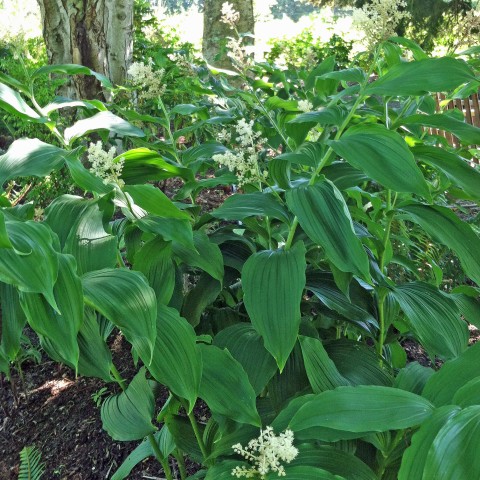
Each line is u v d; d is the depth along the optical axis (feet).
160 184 14.89
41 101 13.69
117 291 4.14
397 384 4.81
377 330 6.26
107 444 9.14
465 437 3.24
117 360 10.70
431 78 4.26
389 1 5.16
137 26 27.12
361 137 4.43
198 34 46.37
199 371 4.35
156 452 6.37
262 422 5.11
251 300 4.51
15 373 11.22
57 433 9.64
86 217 5.06
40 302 3.74
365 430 3.75
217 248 5.36
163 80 13.29
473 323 5.66
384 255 6.07
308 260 6.23
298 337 4.75
